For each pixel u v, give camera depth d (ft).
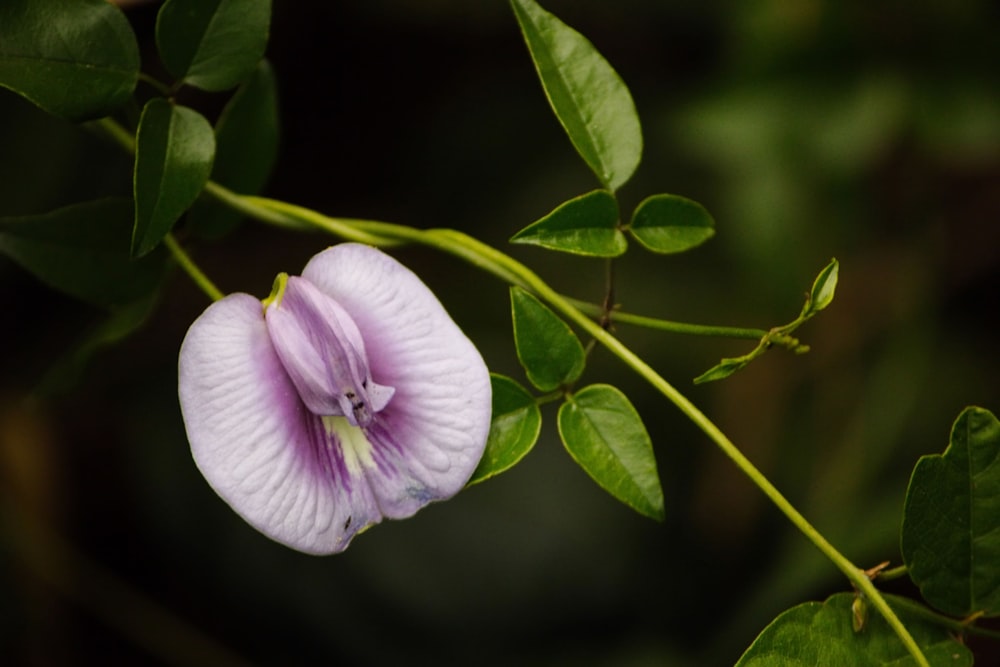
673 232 1.25
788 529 1.62
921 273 1.62
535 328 1.22
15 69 1.20
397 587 1.58
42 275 1.29
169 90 1.22
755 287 1.56
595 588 1.59
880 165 1.58
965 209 1.61
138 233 1.19
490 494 1.59
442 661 1.59
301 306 1.20
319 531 1.19
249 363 1.20
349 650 1.59
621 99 1.25
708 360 1.68
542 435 1.61
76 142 1.59
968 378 1.62
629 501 1.22
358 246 1.21
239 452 1.18
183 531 1.64
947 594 1.22
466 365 1.20
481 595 1.58
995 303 1.65
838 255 1.59
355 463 1.21
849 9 1.53
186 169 1.21
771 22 1.54
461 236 1.26
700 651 1.61
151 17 1.54
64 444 1.67
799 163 1.54
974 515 1.22
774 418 1.67
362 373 1.19
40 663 1.65
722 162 1.58
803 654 1.20
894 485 1.58
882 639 1.22
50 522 1.65
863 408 1.63
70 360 1.34
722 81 1.56
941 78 1.53
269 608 1.61
